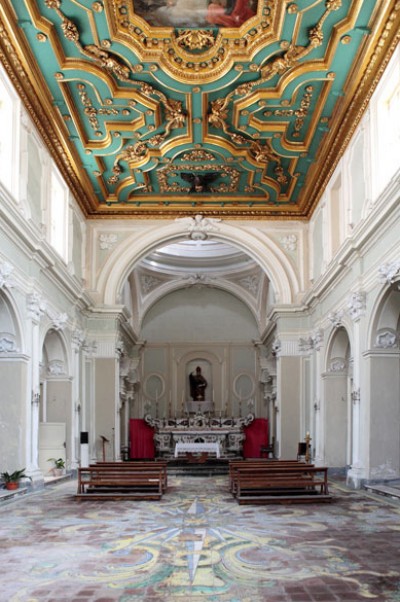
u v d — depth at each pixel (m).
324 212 16.48
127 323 21.61
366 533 7.84
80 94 12.56
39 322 12.88
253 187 17.64
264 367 26.48
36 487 12.31
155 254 25.83
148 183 17.47
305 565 6.20
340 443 16.12
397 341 12.12
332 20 10.27
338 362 16.25
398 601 5.05
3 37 10.15
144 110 13.23
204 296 28.39
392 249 10.73
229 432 23.92
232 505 10.77
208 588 5.46
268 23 10.57
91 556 6.70
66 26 10.30
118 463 13.41
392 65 10.62
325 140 14.26
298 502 10.80
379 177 11.62
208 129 14.23
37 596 5.26
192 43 11.09
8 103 11.14
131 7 10.20
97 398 18.45
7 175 11.09
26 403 11.92
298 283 18.92
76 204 17.48
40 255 12.69
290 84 12.04
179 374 27.88
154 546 7.20
